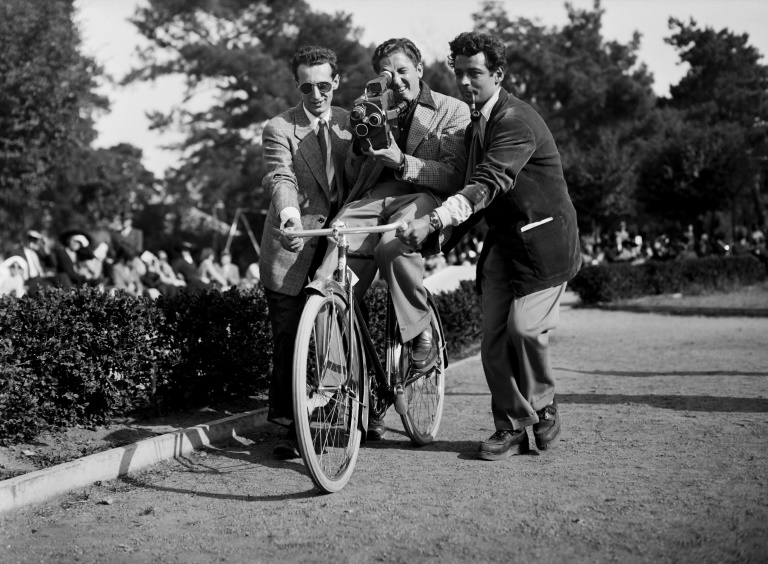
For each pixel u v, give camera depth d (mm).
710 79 53344
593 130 50406
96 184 41125
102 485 4453
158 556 3410
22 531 3752
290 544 3484
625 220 44031
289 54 40906
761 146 44250
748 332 12883
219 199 45750
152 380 5672
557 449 5027
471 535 3504
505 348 4809
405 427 5090
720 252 30547
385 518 3760
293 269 4895
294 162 4988
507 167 4465
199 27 41031
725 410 6137
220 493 4273
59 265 13266
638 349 10758
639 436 5320
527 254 4656
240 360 6215
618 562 3184
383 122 4520
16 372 4793
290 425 4988
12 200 31688
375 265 4863
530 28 49594
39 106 21266
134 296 5711
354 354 4539
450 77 35250
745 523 3553
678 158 31234
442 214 4348
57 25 21625
